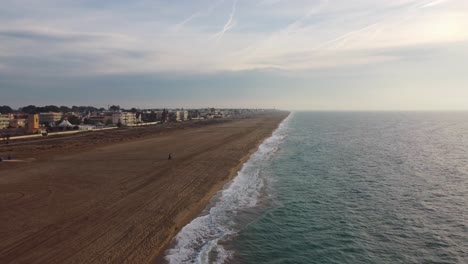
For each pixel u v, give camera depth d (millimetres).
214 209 21891
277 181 30406
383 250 16344
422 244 17094
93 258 14266
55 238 16359
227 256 15273
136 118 162375
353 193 26625
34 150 49750
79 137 74312
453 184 29766
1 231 17172
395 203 24016
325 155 47094
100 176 30641
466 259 15531
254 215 20922
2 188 26141
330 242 17141
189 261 14625
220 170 33906
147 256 14602
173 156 43156
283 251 16000
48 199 23094
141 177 30297
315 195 25875
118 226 18078
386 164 39938
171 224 18516
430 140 69125
